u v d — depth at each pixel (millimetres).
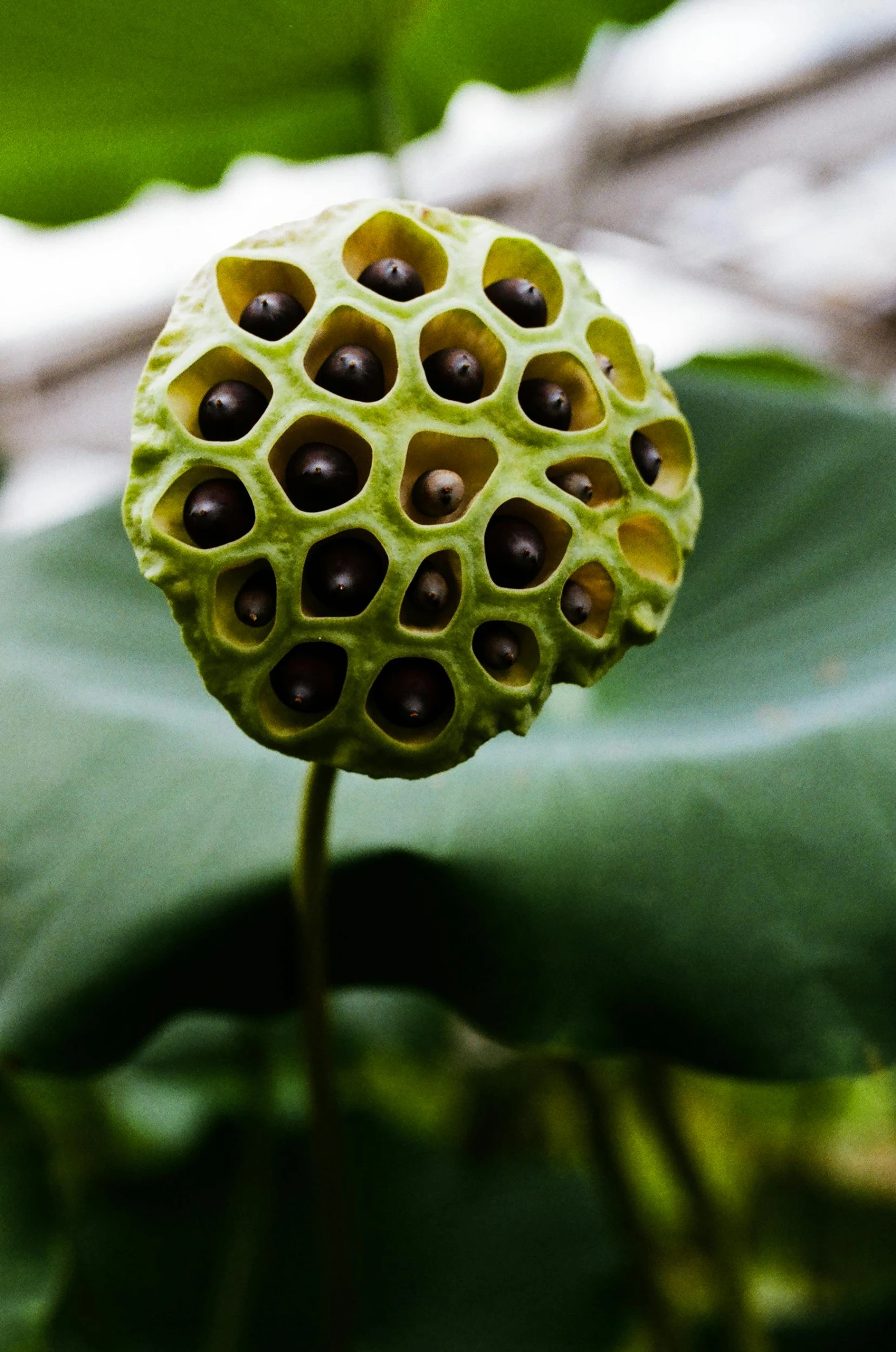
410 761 518
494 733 520
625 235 2090
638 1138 1015
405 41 819
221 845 635
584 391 521
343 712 511
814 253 2230
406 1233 930
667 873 610
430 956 615
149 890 628
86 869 637
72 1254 819
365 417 500
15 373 2111
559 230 2043
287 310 507
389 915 621
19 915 633
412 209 522
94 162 989
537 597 512
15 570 829
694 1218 702
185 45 780
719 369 1148
